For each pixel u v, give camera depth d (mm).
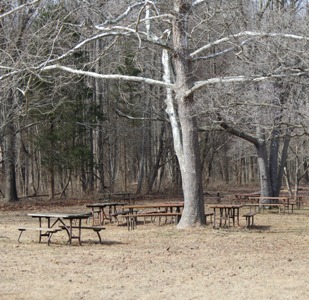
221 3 15883
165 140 40094
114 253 12742
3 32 19719
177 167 40969
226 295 8609
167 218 21062
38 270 10664
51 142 32156
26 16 20438
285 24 15641
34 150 35156
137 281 9672
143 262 11570
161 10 19484
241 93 17188
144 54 24594
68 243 14305
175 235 15797
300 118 16922
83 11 16969
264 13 17406
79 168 35125
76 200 31656
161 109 32219
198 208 17234
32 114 28516
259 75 15375
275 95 17266
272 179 26531
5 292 8852
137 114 38250
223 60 21453
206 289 9023
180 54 16828
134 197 31922
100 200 29625
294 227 18234
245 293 8734
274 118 17844
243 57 16031
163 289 9047
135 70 29891
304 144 34875
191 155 17156
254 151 38531
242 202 29750
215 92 17547
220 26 18797
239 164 52688
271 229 17625
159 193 38188
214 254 12664
